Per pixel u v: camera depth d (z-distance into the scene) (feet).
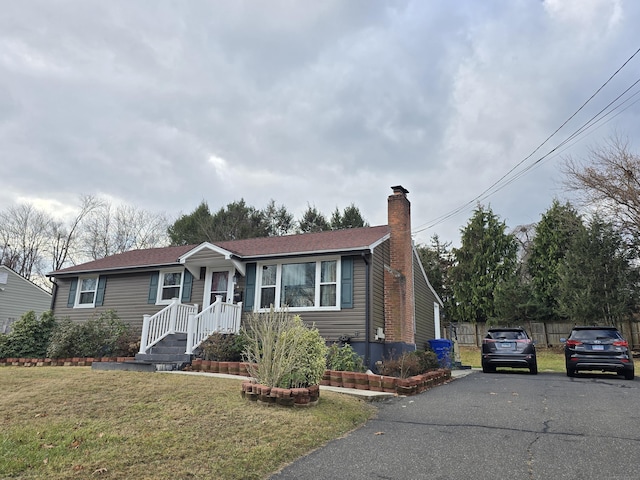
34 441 15.52
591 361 40.42
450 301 98.02
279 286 47.14
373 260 45.62
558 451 16.25
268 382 23.12
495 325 88.79
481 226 96.12
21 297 88.38
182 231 125.49
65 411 19.75
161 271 55.47
